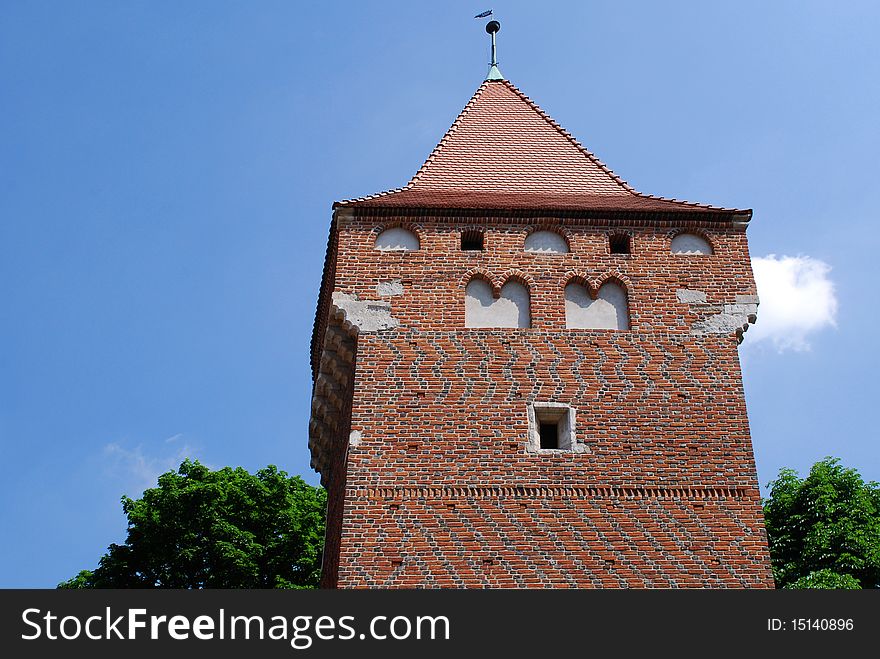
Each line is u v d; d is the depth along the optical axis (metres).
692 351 23.42
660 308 23.97
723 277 24.48
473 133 29.48
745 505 21.47
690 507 21.42
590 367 23.08
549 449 22.06
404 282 24.09
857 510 33.47
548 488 21.52
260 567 38.62
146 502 38.66
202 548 37.53
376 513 21.12
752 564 20.81
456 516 21.14
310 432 27.80
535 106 30.72
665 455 22.02
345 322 23.61
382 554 20.69
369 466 21.64
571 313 23.95
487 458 21.81
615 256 24.72
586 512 21.28
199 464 40.59
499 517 21.16
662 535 21.08
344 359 24.77
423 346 23.22
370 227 24.81
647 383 22.92
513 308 23.97
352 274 24.16
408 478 21.55
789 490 35.56
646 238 24.98
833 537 32.62
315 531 40.16
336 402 25.86
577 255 24.66
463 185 27.34
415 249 24.58
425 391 22.62
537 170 28.08
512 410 22.44
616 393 22.77
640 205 25.91
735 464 21.95
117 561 37.06
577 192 27.19
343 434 24.98
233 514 38.97
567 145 29.16
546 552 20.81
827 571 30.12
